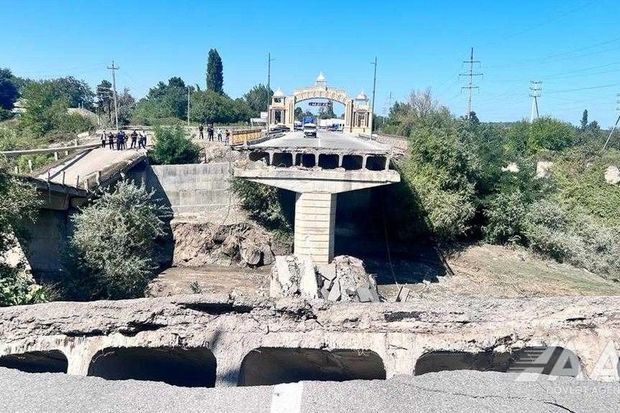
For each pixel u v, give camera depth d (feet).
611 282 94.17
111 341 36.88
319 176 83.05
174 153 117.50
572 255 100.12
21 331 36.65
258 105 341.21
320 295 69.26
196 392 25.91
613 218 118.52
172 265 100.17
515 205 103.65
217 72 354.54
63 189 73.15
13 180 56.59
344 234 109.70
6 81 308.60
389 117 264.52
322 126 278.87
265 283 86.79
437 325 36.52
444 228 99.76
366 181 82.69
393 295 81.56
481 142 110.52
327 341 36.68
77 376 28.04
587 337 35.96
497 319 36.63
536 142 162.61
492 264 95.25
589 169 131.75
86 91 355.15
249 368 39.58
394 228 104.27
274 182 83.97
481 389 26.25
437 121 115.03
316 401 24.72
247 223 104.01
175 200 108.06
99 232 68.33
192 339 36.78
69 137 154.10
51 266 76.59
